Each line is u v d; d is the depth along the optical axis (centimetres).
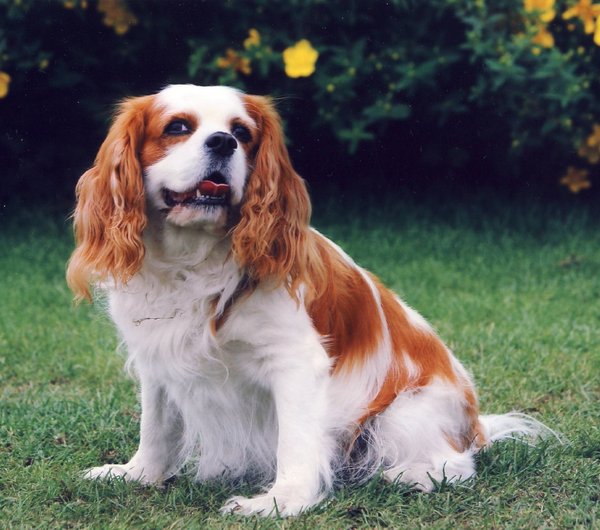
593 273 290
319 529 163
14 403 206
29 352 232
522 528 163
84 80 312
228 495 175
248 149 174
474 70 309
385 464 180
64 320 252
